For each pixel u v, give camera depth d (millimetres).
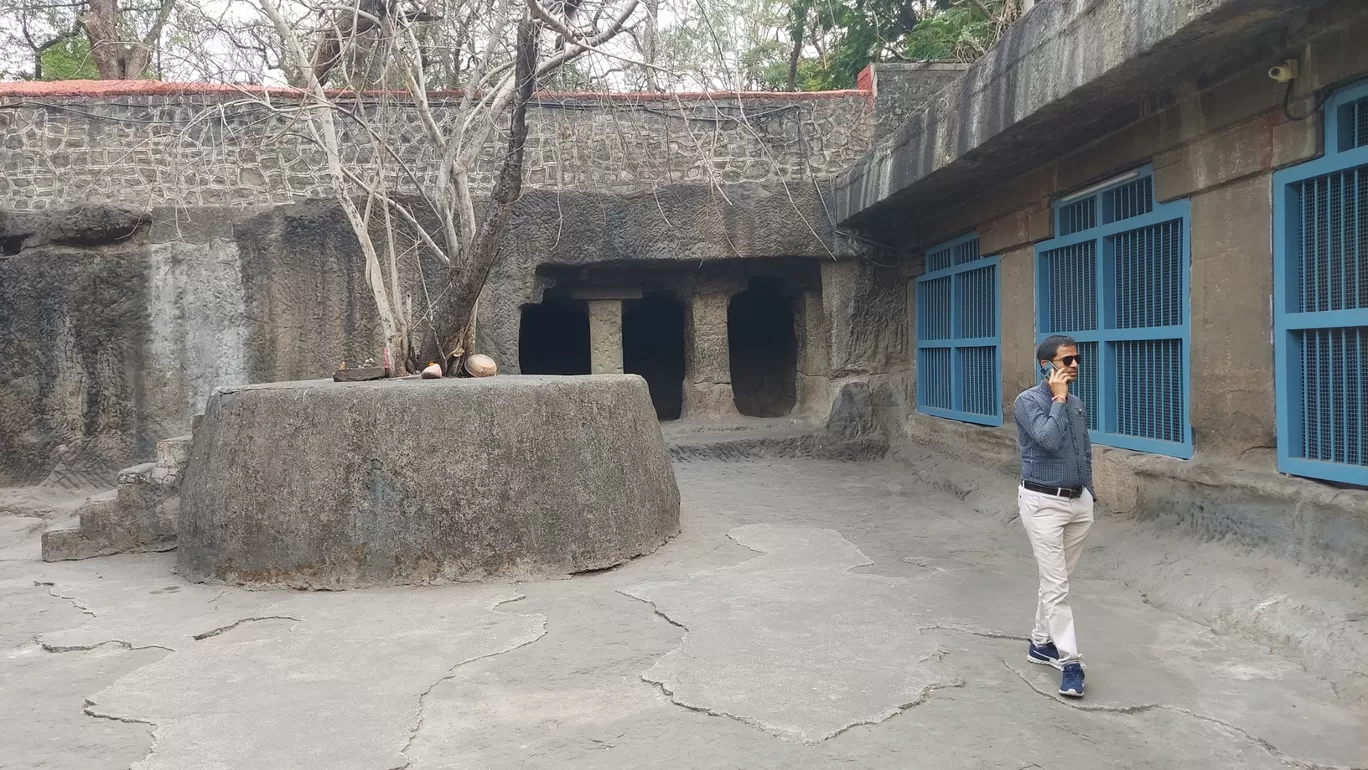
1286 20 3977
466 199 6906
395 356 6508
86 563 5762
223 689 3482
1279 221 4316
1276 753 2846
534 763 2834
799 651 3777
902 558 5461
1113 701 3240
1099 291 5910
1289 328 4266
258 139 8430
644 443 5738
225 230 8531
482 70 6941
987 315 7664
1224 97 4582
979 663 3656
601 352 9727
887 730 3037
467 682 3508
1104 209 5906
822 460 9414
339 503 4891
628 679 3525
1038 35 5254
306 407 4984
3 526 7316
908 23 12977
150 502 6020
